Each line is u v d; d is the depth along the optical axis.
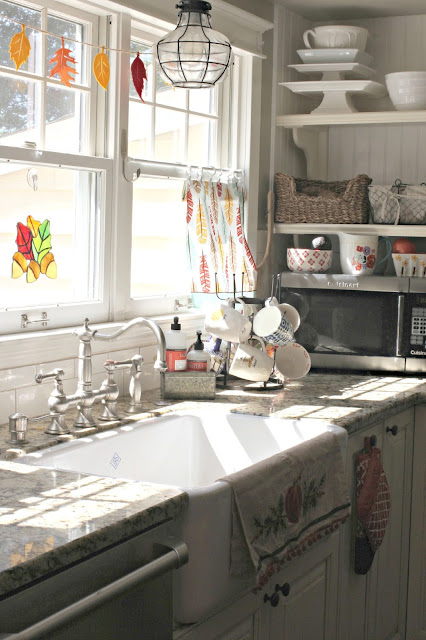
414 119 3.48
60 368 2.47
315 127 3.91
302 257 3.47
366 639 2.83
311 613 2.40
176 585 1.85
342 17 3.89
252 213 3.56
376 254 3.50
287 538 2.10
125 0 2.69
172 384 2.79
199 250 3.20
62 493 1.76
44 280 2.59
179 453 2.64
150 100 3.04
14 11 2.43
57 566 1.45
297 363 3.13
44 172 2.55
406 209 3.52
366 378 3.29
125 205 2.84
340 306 3.35
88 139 2.75
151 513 1.68
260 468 2.02
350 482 2.60
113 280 2.83
